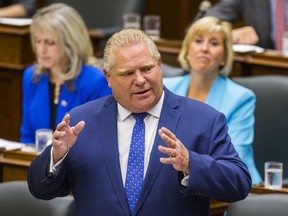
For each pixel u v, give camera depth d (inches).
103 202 260.4
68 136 253.6
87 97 413.7
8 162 378.9
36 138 382.6
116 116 267.0
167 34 758.5
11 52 532.1
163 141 259.9
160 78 258.4
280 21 533.0
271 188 348.5
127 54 253.8
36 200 306.2
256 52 500.1
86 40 418.9
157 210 257.3
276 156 422.6
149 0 756.0
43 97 422.0
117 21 597.3
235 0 544.1
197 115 264.1
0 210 309.3
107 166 261.9
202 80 397.7
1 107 538.0
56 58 414.3
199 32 395.9
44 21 412.5
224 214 351.6
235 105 392.2
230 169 254.5
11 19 561.6
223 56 397.7
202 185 249.4
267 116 422.6
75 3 605.0
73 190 267.3
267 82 424.5
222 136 262.2
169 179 257.4
